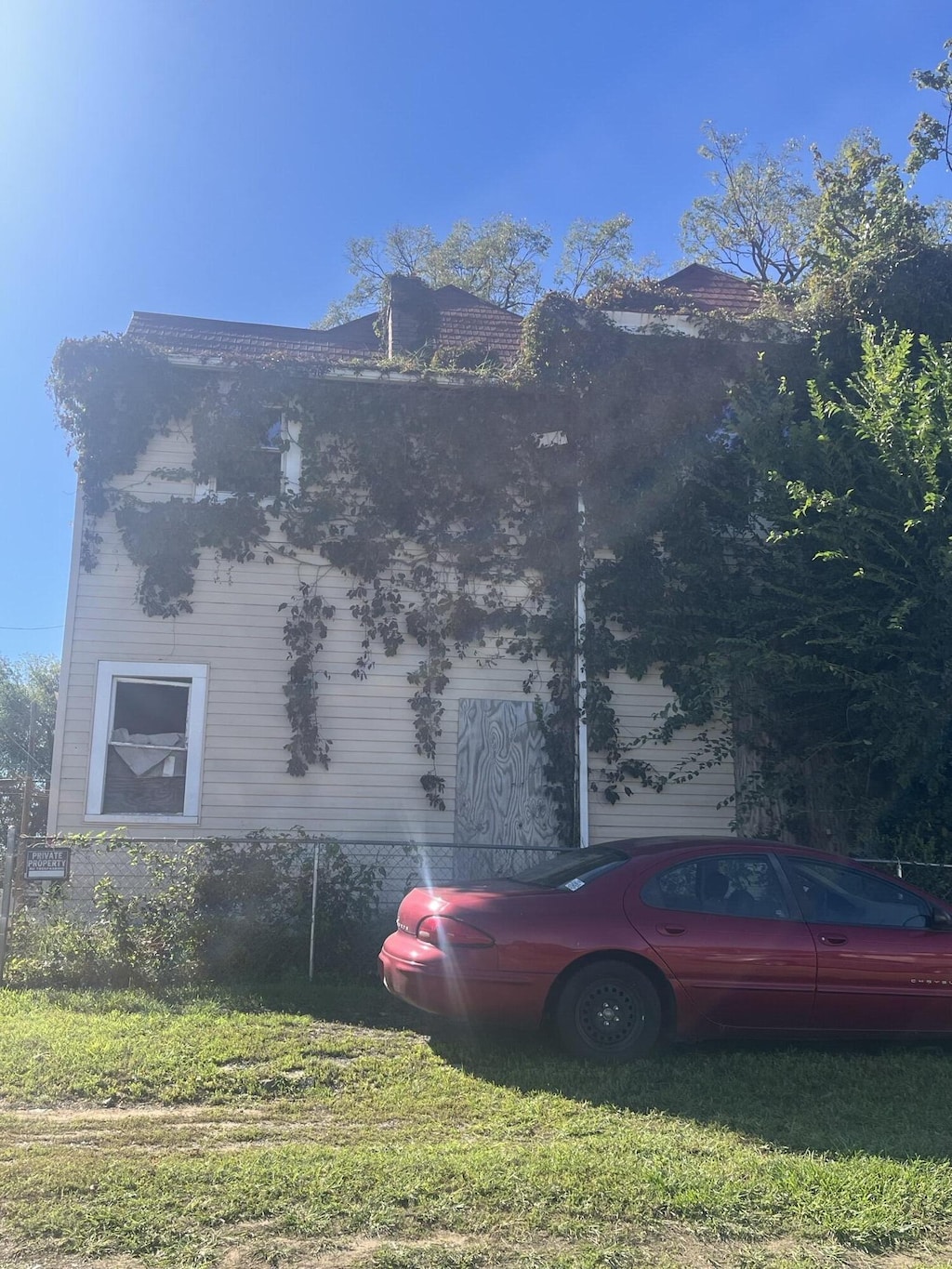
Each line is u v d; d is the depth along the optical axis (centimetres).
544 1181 443
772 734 1175
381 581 1187
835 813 1159
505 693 1191
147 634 1138
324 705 1158
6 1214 405
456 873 1138
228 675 1145
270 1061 636
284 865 903
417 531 1199
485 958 650
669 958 659
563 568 1206
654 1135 511
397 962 674
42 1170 448
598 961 658
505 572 1205
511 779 1174
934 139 1667
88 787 1097
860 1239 407
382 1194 427
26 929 853
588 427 1227
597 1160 467
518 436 1227
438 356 1297
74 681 1118
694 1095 586
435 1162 460
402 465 1203
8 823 981
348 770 1150
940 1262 395
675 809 1198
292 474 1188
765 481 1074
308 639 1161
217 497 1169
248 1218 408
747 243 3078
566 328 1228
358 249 3422
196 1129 518
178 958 845
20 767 3300
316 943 889
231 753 1134
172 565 1143
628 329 1252
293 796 1137
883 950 680
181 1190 428
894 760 1019
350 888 914
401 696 1172
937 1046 720
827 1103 584
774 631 1089
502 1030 702
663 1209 424
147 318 1429
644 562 1203
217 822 1117
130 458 1160
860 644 991
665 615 1173
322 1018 742
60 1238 388
